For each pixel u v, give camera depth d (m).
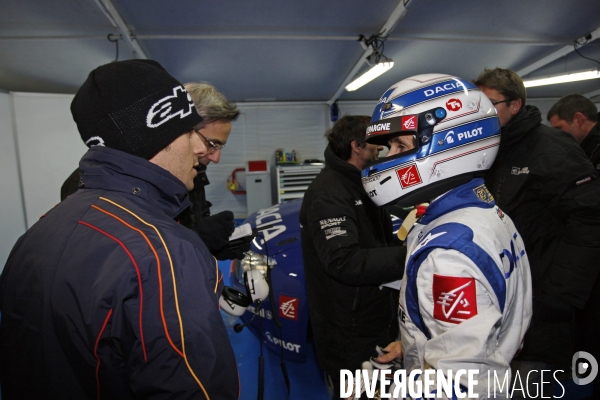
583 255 1.05
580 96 1.92
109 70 0.57
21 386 0.50
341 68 4.62
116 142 0.56
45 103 4.05
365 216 1.23
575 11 3.20
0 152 3.72
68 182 1.19
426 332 0.62
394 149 0.78
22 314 0.49
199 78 4.78
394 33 3.56
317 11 3.01
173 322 0.47
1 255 3.64
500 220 0.68
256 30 3.33
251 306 1.84
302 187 5.86
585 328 1.40
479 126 0.70
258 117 6.52
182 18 3.02
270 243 1.86
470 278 0.54
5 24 2.87
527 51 4.23
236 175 6.49
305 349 1.72
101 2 2.54
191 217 1.18
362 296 1.18
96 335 0.45
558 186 1.09
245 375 1.92
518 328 0.63
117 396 0.49
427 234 0.65
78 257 0.47
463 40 3.75
